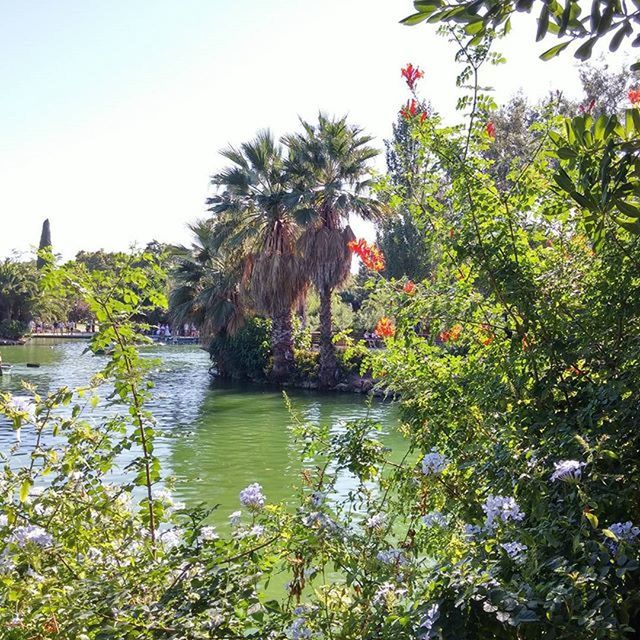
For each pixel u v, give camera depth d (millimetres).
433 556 2672
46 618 1896
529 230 3031
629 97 3340
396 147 3494
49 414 2555
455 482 2730
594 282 2730
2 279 52719
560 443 2152
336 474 2957
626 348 2436
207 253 24500
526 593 1604
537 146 3105
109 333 2596
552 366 2613
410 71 3475
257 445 11883
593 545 1748
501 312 2943
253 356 24375
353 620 1943
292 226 21578
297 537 2252
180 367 31234
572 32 1413
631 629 1550
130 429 9891
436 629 1602
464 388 2967
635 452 2158
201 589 1998
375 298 3455
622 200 1662
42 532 2137
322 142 20391
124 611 1925
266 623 2115
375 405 16828
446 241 3018
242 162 21312
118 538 2469
